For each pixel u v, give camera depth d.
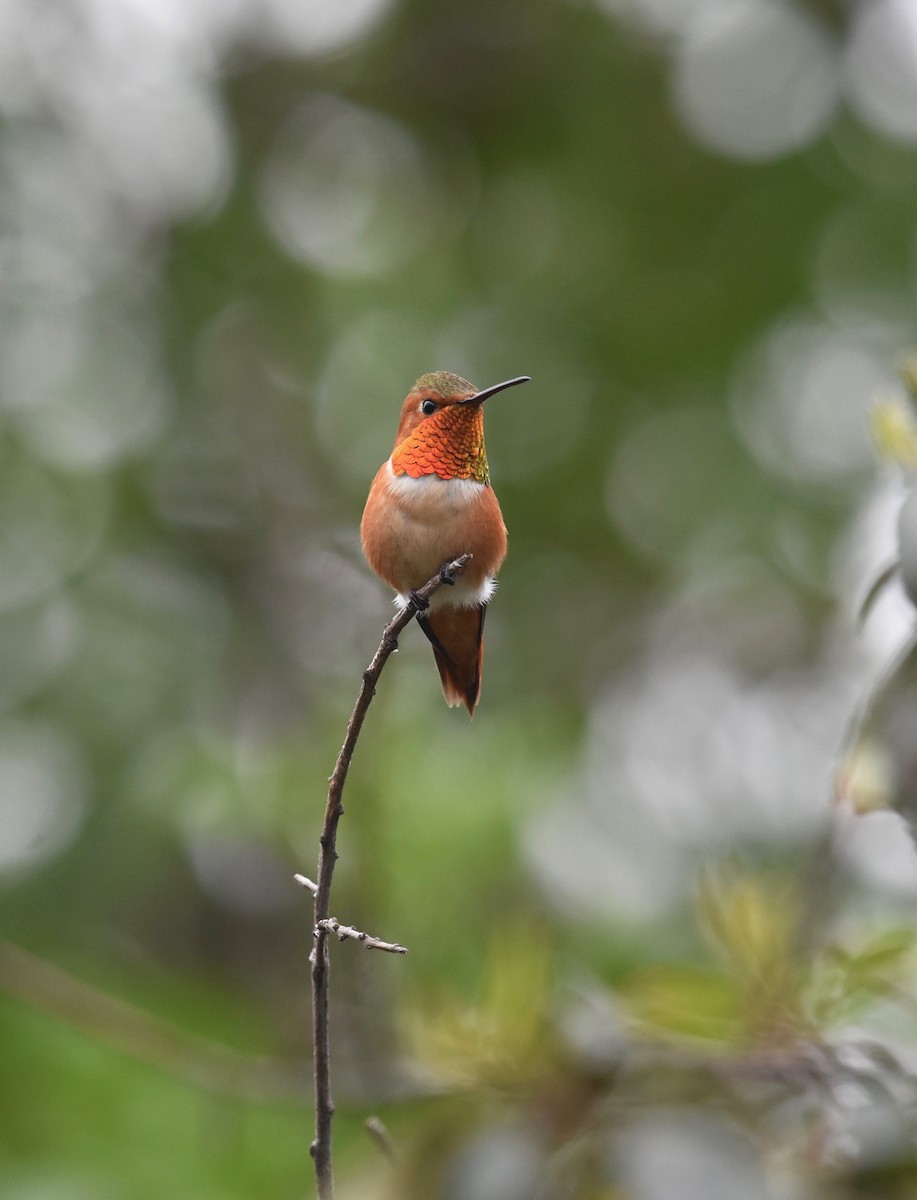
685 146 14.33
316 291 15.37
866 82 14.26
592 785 11.13
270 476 14.89
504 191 15.05
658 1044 4.43
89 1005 6.55
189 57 15.85
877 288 14.10
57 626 13.52
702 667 15.16
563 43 14.66
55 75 15.73
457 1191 4.16
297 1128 7.24
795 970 4.42
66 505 14.61
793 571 14.71
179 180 15.94
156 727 12.91
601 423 14.87
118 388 15.39
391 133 15.56
